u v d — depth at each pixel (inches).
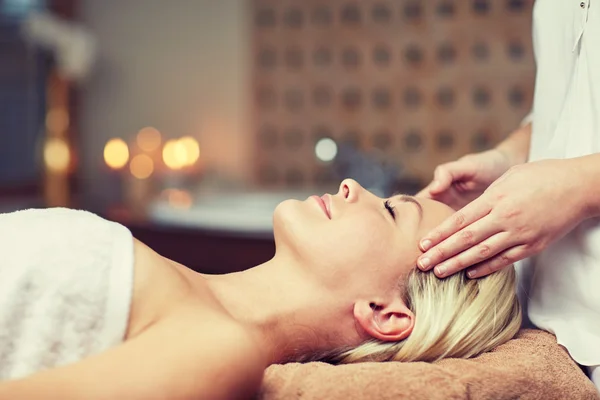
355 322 47.9
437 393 37.5
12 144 140.2
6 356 39.8
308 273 47.8
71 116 137.1
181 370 35.1
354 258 47.6
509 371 40.3
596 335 46.6
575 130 48.8
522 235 44.0
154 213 97.0
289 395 38.4
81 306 40.1
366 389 37.7
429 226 50.3
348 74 118.6
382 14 115.6
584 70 48.6
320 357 48.5
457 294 47.0
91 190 137.6
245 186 125.7
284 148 123.8
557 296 49.1
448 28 111.4
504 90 109.2
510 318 48.4
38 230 42.3
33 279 40.4
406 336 47.4
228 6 126.8
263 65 124.4
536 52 54.0
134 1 133.9
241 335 38.4
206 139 129.9
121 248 41.7
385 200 51.5
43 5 137.9
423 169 114.5
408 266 48.5
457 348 46.1
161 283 41.3
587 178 43.4
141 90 134.3
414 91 114.7
